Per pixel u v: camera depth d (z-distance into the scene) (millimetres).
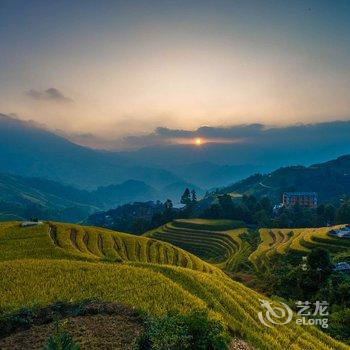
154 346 24031
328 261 84062
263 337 35812
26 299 37531
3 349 24953
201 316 26109
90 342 25906
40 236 90000
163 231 193500
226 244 164125
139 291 40031
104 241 102875
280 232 172250
